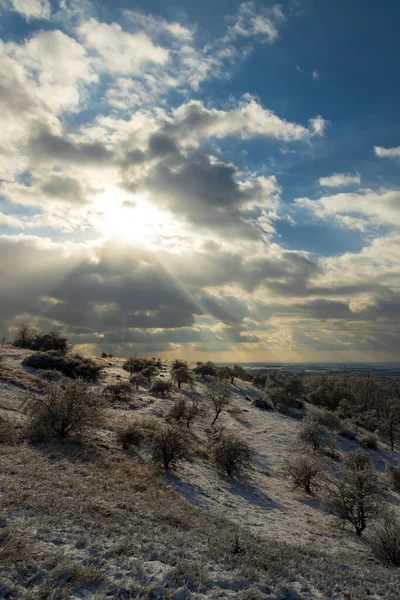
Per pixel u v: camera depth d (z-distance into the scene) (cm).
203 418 4444
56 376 4216
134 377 5450
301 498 2512
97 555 758
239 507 1884
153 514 1151
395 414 8006
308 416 5316
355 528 1927
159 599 643
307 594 761
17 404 2650
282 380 7762
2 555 664
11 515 869
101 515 1013
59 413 2000
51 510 946
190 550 884
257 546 1033
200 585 698
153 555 808
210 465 2639
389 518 1677
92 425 2120
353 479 1955
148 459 2123
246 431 4412
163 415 3834
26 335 6875
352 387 11075
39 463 1422
